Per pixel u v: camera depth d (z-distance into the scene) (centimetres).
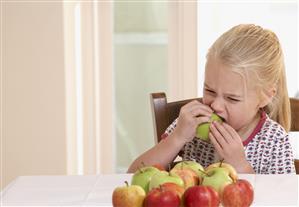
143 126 345
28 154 322
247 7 326
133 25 335
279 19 325
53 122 319
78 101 330
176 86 336
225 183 133
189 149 203
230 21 327
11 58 315
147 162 186
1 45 315
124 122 345
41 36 312
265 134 191
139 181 138
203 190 123
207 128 181
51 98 317
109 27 334
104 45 336
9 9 312
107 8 332
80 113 334
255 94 181
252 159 190
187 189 124
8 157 323
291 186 157
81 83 334
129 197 125
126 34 336
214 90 180
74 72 325
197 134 185
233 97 178
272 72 184
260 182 161
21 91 318
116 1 332
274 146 190
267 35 185
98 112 341
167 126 208
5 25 313
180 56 332
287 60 328
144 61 338
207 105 185
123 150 347
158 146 189
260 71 179
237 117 181
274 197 149
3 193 156
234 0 325
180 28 329
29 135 321
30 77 316
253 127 192
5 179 325
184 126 184
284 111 199
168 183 130
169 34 332
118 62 339
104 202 147
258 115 194
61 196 152
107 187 159
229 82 176
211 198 123
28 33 312
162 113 207
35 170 323
